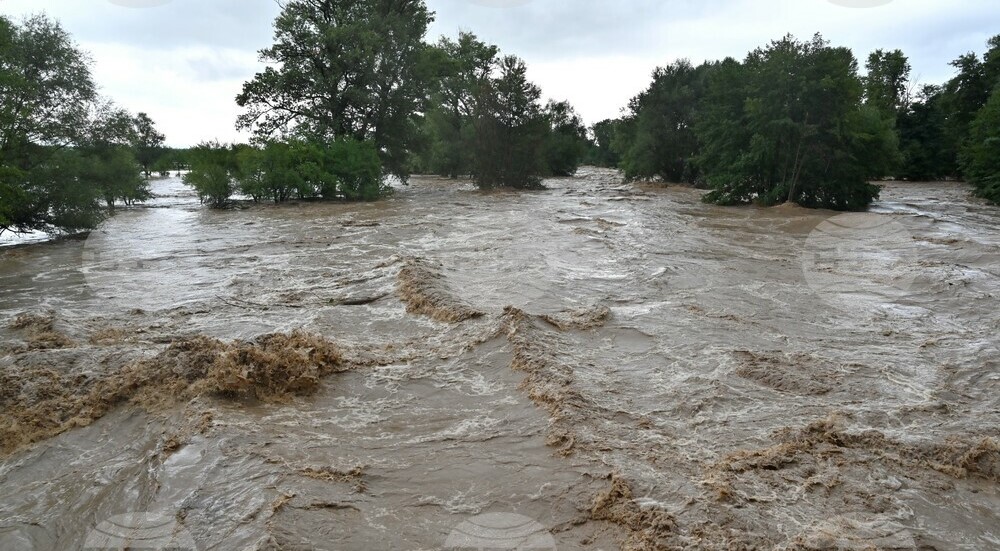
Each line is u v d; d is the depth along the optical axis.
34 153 17.59
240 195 30.42
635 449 4.56
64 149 18.66
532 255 12.77
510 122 36.56
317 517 3.70
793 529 3.61
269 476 4.14
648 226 18.27
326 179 27.67
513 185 36.84
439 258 12.59
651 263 12.15
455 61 36.81
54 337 7.44
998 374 6.25
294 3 31.52
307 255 13.41
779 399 5.64
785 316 8.50
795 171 24.17
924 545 3.51
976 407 5.51
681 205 25.72
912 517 3.79
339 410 5.38
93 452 4.75
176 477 4.20
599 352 6.89
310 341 6.48
